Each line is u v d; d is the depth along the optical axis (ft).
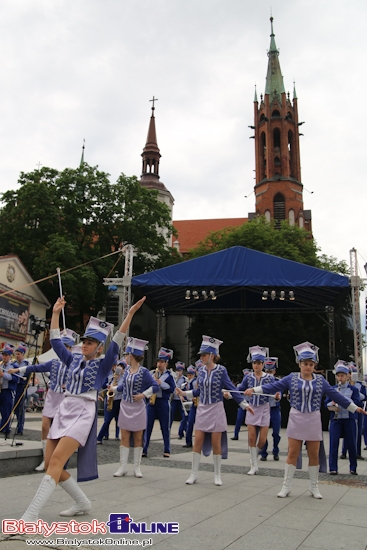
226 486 23.03
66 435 15.19
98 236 116.88
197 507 18.28
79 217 111.75
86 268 99.45
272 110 217.15
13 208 106.01
